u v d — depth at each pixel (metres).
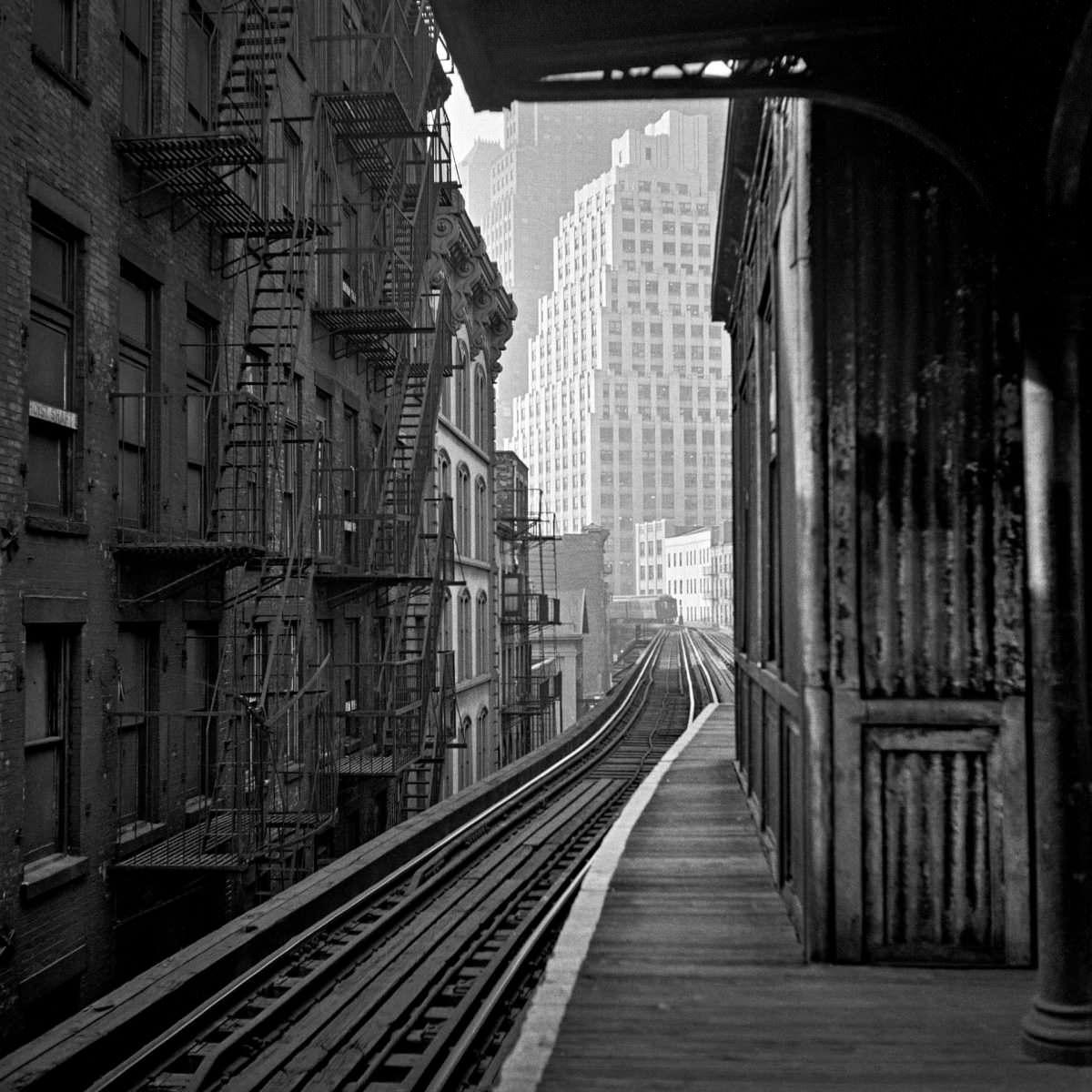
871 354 6.21
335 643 17.83
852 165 6.26
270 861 11.65
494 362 34.47
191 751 12.51
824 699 6.14
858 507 6.18
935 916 6.05
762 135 9.04
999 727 6.03
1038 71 4.84
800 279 6.33
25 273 9.16
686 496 179.00
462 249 28.20
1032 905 5.97
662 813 12.00
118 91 10.91
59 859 9.83
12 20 9.00
